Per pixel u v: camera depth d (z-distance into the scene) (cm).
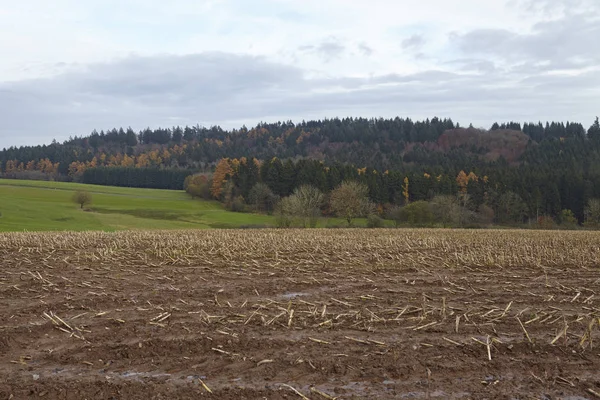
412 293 1300
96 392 669
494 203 7919
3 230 5156
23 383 698
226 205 8581
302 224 6194
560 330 939
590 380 711
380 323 988
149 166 14688
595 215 6844
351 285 1419
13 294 1282
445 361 780
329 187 8481
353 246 2483
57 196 9275
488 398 657
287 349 834
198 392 671
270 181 8800
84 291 1319
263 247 2395
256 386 692
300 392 671
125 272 1652
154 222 6894
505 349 829
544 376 726
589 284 1420
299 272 1658
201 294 1278
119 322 997
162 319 1016
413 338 889
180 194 10444
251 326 964
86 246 2486
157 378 719
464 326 961
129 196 9738
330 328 950
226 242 2653
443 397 660
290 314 1009
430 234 3666
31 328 948
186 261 1914
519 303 1176
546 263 1856
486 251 2202
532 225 7275
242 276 1569
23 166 15725
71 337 910
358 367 755
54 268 1738
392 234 3634
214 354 818
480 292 1311
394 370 742
